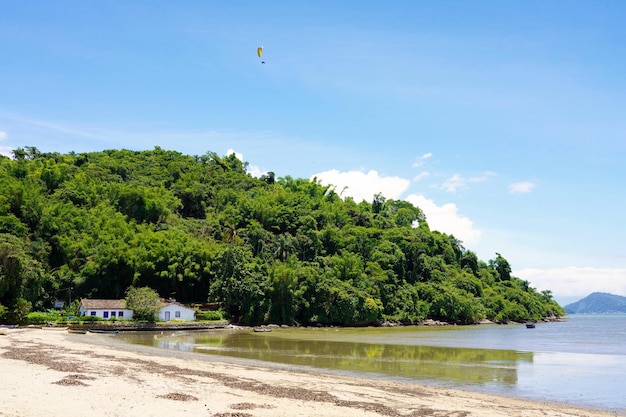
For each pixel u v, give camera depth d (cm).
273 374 3666
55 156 16475
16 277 7969
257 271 11819
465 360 5262
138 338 7188
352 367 4512
